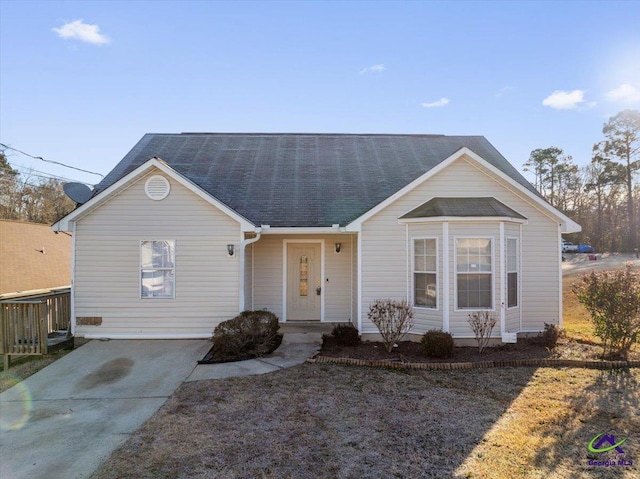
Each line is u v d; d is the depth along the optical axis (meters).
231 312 9.52
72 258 9.35
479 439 4.54
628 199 44.75
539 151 51.28
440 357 7.83
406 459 4.10
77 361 7.80
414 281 9.41
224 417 5.20
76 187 9.55
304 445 4.41
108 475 3.83
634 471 3.86
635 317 7.64
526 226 9.80
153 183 9.47
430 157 13.27
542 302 9.77
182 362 7.71
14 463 4.11
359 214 10.38
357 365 7.52
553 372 7.05
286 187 11.44
